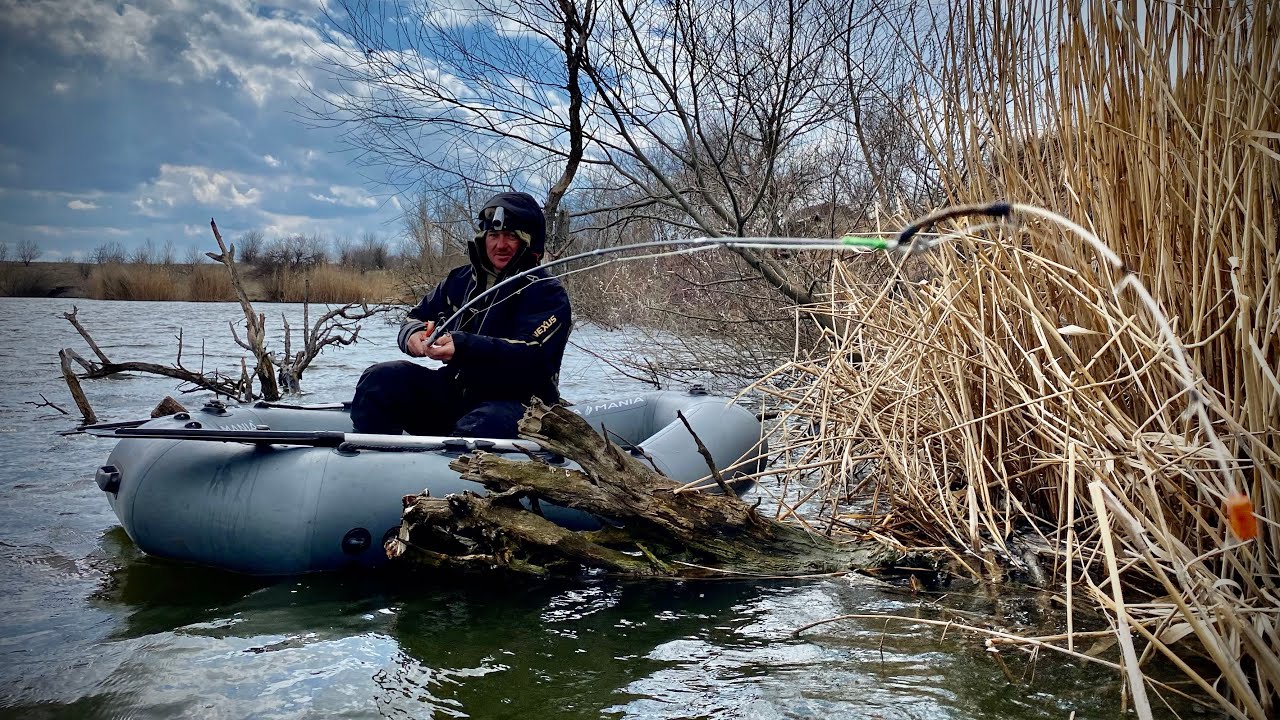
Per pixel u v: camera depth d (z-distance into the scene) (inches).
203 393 301.0
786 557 127.5
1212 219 89.9
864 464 168.1
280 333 569.9
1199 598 82.9
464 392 155.7
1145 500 88.1
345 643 100.7
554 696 87.0
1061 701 83.5
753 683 89.3
